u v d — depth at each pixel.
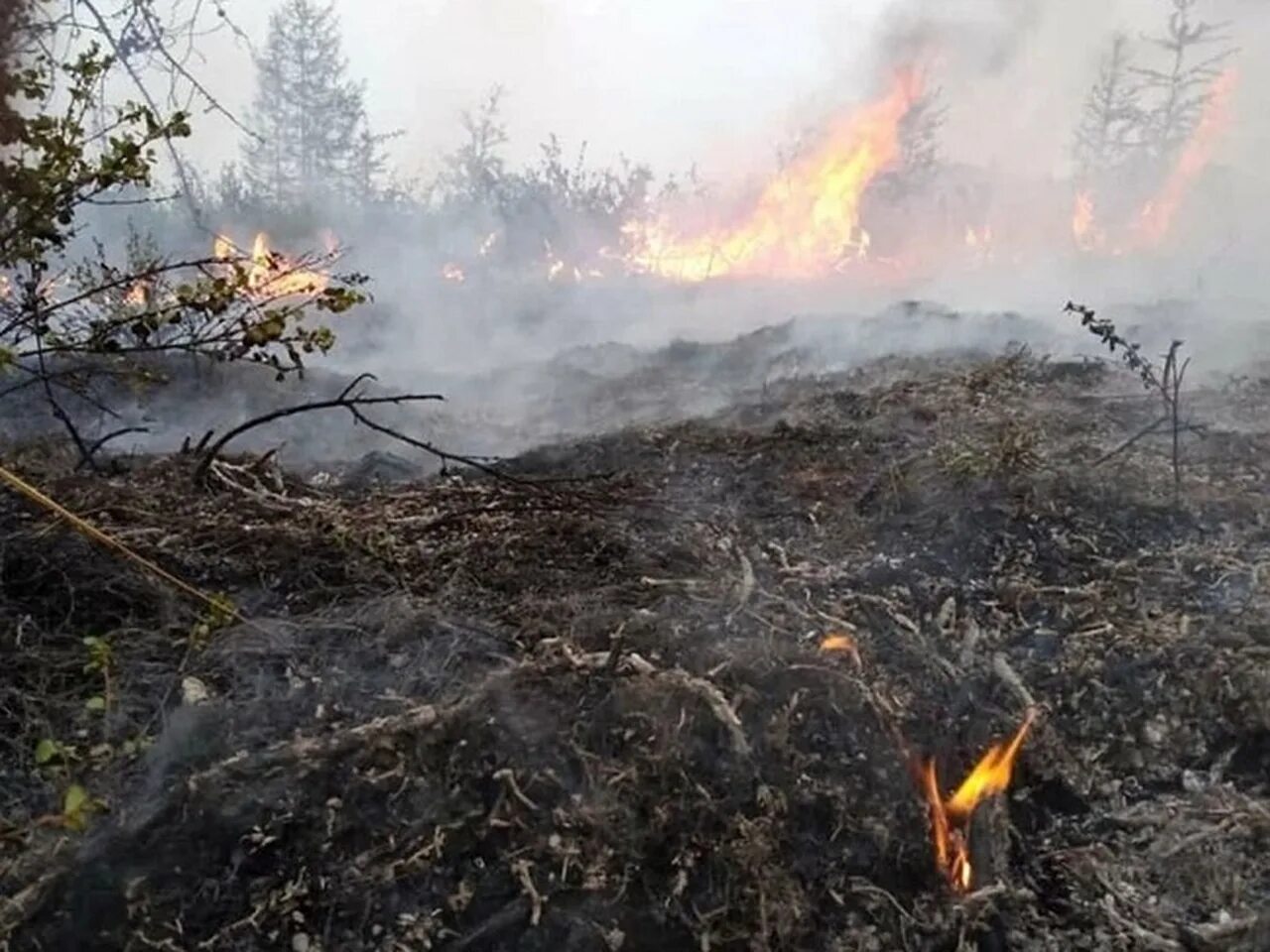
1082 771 2.53
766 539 3.38
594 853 2.09
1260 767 2.57
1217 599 3.04
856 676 2.51
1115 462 3.92
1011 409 4.91
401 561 3.02
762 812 2.21
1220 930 2.15
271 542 3.03
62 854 1.96
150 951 1.87
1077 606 3.00
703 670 2.44
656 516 3.52
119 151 3.04
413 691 2.39
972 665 2.73
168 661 2.49
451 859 2.06
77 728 2.29
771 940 2.06
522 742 2.22
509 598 2.86
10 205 2.97
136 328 3.19
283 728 2.27
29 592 2.67
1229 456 4.11
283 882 1.98
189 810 2.04
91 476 3.41
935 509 3.55
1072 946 2.17
